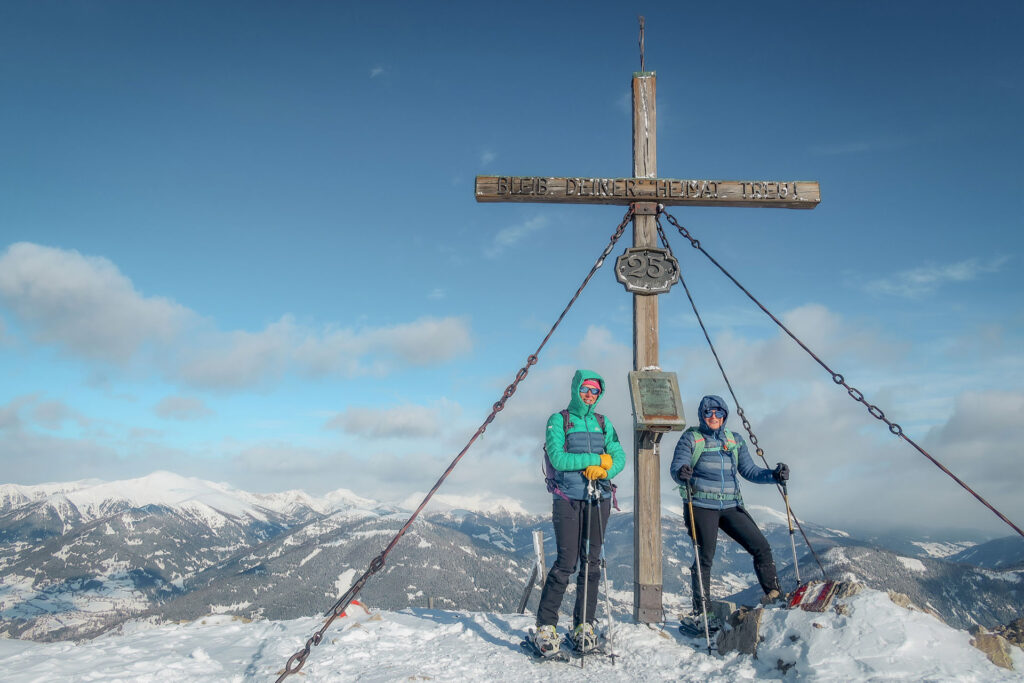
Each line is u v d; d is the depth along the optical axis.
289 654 5.38
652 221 7.06
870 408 6.11
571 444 5.48
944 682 3.92
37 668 4.70
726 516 5.80
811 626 4.73
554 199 7.00
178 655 5.23
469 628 6.29
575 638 5.31
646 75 7.29
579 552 5.49
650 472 6.50
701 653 5.24
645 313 6.82
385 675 4.76
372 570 4.74
